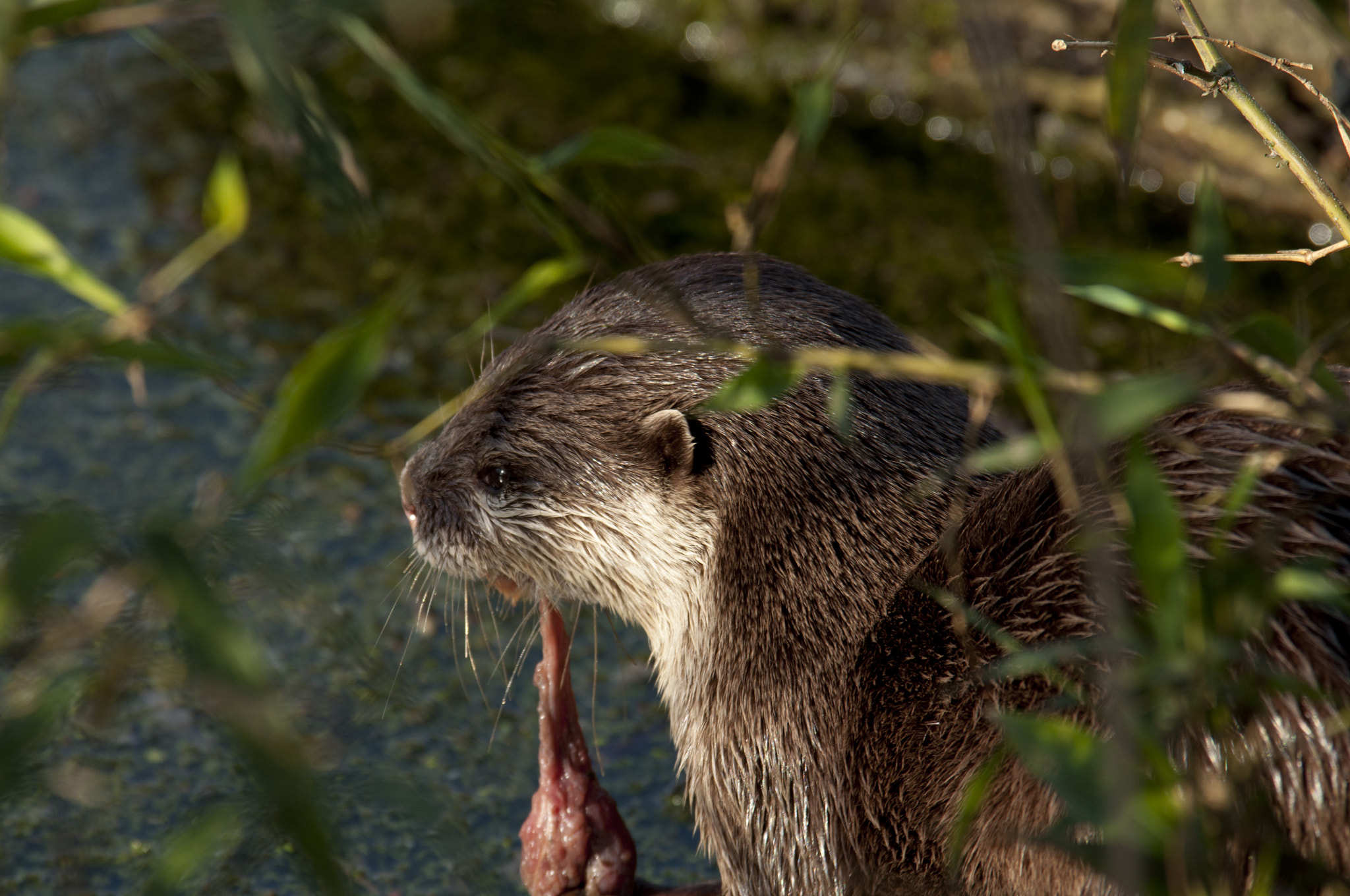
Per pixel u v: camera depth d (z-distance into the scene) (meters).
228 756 7.31
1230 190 11.01
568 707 6.63
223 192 3.01
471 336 3.71
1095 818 3.17
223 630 2.62
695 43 13.34
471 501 6.50
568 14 13.92
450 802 6.07
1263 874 3.82
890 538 5.95
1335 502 4.52
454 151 12.55
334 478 9.51
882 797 5.64
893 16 12.41
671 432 6.07
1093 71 11.41
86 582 8.04
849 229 11.43
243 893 6.38
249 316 10.86
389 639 8.27
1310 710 4.23
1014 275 10.03
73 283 3.03
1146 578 3.19
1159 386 2.56
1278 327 3.21
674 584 6.27
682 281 6.34
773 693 5.95
